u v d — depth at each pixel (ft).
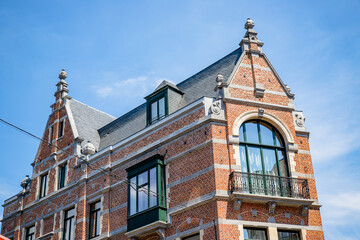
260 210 57.77
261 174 59.06
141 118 79.71
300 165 63.00
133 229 63.26
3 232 89.10
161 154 65.31
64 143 84.02
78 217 73.51
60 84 92.43
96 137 87.45
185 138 63.46
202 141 61.11
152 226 60.54
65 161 81.97
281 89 67.46
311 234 58.80
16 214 86.94
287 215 58.75
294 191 59.98
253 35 70.38
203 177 59.06
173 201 61.26
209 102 63.00
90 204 74.43
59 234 75.56
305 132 65.67
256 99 65.16
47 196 81.61
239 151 61.11
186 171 61.46
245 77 66.18
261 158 62.13
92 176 75.05
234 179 57.62
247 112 63.46
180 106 71.36
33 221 82.74
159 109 71.46
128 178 67.82
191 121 63.46
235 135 61.11
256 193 58.18
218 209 55.77
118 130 83.66
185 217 59.16
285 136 64.18
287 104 66.54
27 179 89.10
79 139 81.15
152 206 62.39
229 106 62.90
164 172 64.34
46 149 87.71
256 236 56.95
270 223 57.41
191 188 59.82
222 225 55.01
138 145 70.08
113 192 70.85
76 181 77.20
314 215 60.08
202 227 56.70
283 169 62.90
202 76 74.08
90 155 78.18
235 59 70.03
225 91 63.77
